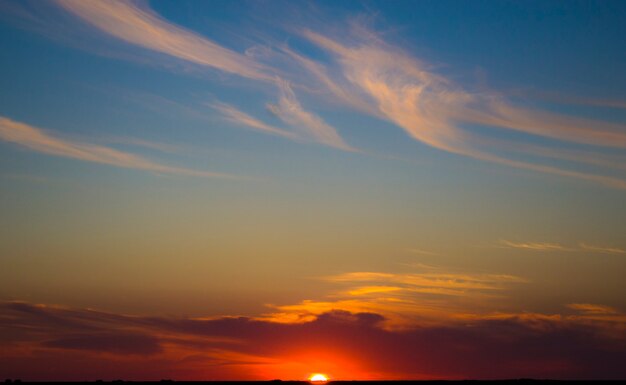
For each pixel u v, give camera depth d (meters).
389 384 162.00
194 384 159.12
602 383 153.50
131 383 153.00
